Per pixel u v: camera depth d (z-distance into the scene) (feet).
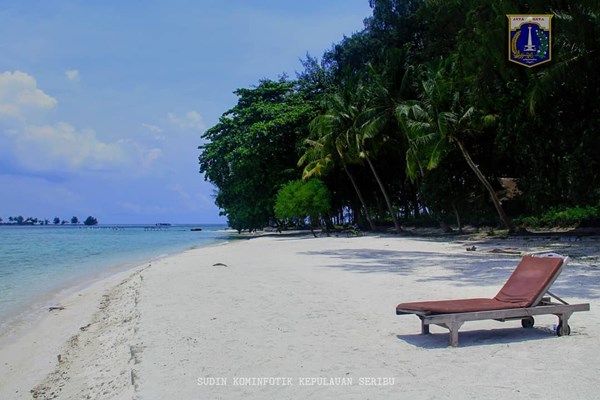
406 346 22.31
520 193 120.26
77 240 206.90
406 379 17.92
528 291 23.04
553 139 77.10
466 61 84.64
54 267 83.92
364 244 96.43
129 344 26.27
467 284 40.04
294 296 36.91
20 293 54.75
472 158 111.96
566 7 66.59
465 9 109.81
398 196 174.19
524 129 78.18
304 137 157.58
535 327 24.93
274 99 175.83
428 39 151.02
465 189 118.32
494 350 21.02
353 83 140.26
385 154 147.74
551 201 85.40
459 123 97.25
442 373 18.34
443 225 124.16
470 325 26.03
